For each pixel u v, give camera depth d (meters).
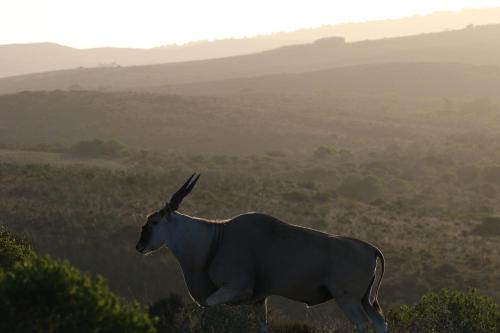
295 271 37.34
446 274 133.00
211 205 173.12
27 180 180.00
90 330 23.12
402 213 189.50
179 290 109.00
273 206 180.25
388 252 143.00
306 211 178.25
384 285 126.00
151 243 38.41
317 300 38.31
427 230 169.12
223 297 37.31
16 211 144.38
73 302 23.28
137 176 197.00
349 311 37.56
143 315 23.69
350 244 38.06
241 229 38.03
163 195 176.75
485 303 45.09
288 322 48.06
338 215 177.75
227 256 37.72
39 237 127.62
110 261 118.31
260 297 38.03
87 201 158.88
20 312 23.22
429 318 43.78
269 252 37.44
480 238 165.50
